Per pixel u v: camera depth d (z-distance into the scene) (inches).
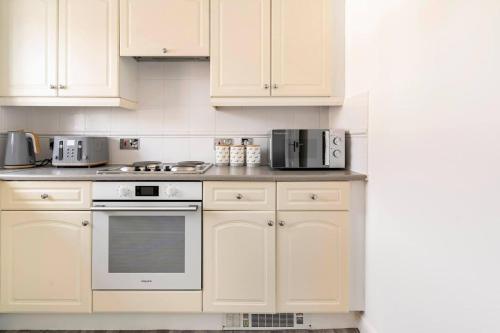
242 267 80.7
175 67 105.4
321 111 106.2
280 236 80.7
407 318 61.7
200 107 106.3
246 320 84.9
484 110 42.6
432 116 53.4
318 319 85.4
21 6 90.9
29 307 80.4
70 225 80.1
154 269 81.1
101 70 91.8
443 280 51.0
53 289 80.4
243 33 91.9
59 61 91.5
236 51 92.0
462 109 46.5
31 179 79.1
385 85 69.7
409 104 60.3
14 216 79.7
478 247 43.8
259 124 106.4
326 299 81.4
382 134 71.6
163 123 106.2
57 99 92.0
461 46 46.6
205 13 91.8
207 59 102.8
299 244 80.8
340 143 90.7
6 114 97.6
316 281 81.1
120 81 93.4
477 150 43.8
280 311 81.4
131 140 106.0
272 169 93.4
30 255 80.1
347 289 81.4
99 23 91.5
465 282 46.3
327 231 80.9
